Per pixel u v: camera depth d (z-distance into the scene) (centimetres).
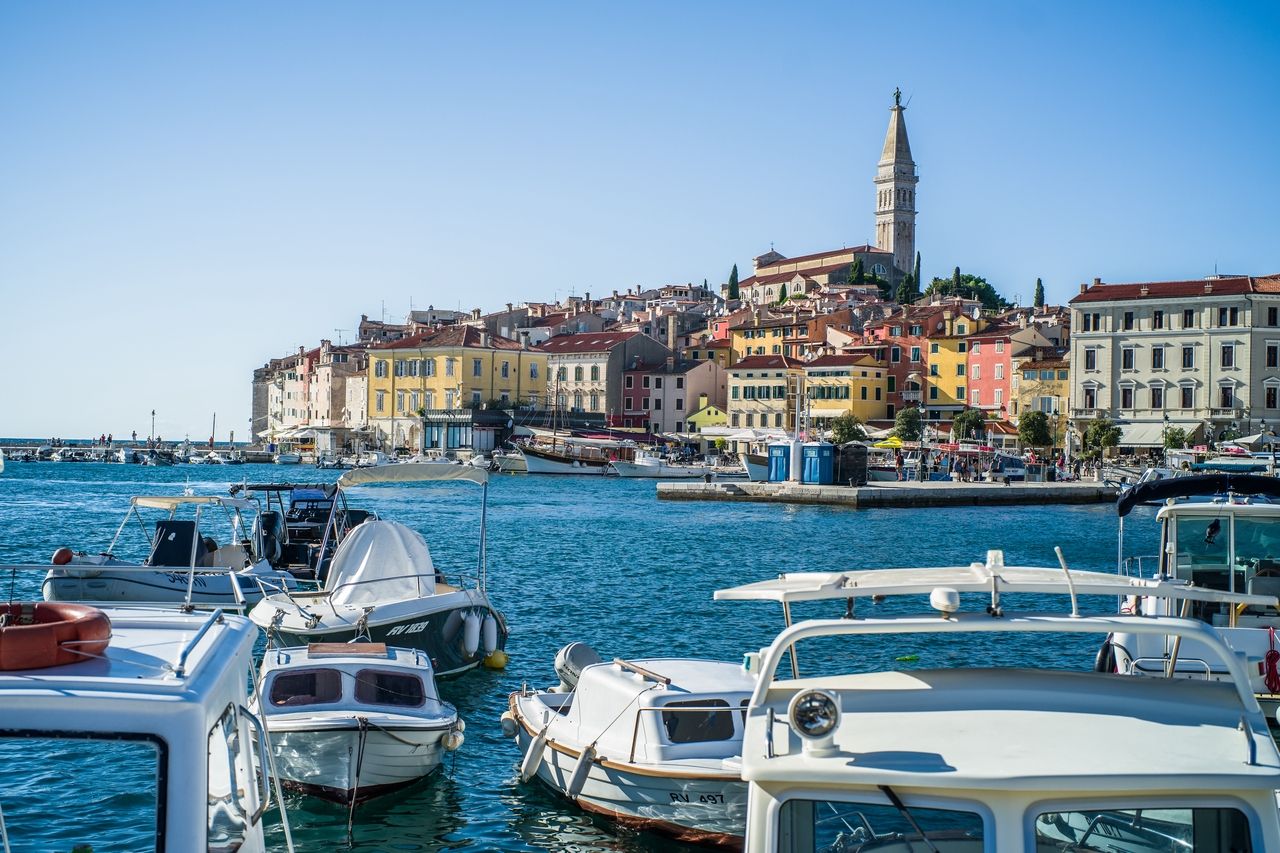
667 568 4300
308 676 1614
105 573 2645
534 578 3928
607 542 5347
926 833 550
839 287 19175
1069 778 533
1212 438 10719
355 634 2106
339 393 17700
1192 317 10962
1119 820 546
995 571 724
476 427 14300
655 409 15262
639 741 1426
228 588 2777
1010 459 10631
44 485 10188
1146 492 1745
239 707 683
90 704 536
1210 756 556
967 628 624
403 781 1585
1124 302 11244
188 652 602
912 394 13725
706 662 1583
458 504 8056
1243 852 543
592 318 17488
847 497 8062
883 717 602
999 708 606
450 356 14925
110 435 19600
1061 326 13900
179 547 2888
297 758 1537
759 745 582
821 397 13925
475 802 1562
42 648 567
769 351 15575
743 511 7575
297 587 2981
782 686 639
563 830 1466
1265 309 10688
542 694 1770
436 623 2231
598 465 12444
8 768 1204
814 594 686
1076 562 4728
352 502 8225
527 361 15562
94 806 1123
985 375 13262
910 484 9000
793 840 561
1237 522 1736
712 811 1358
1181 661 1500
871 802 554
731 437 12988
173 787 539
